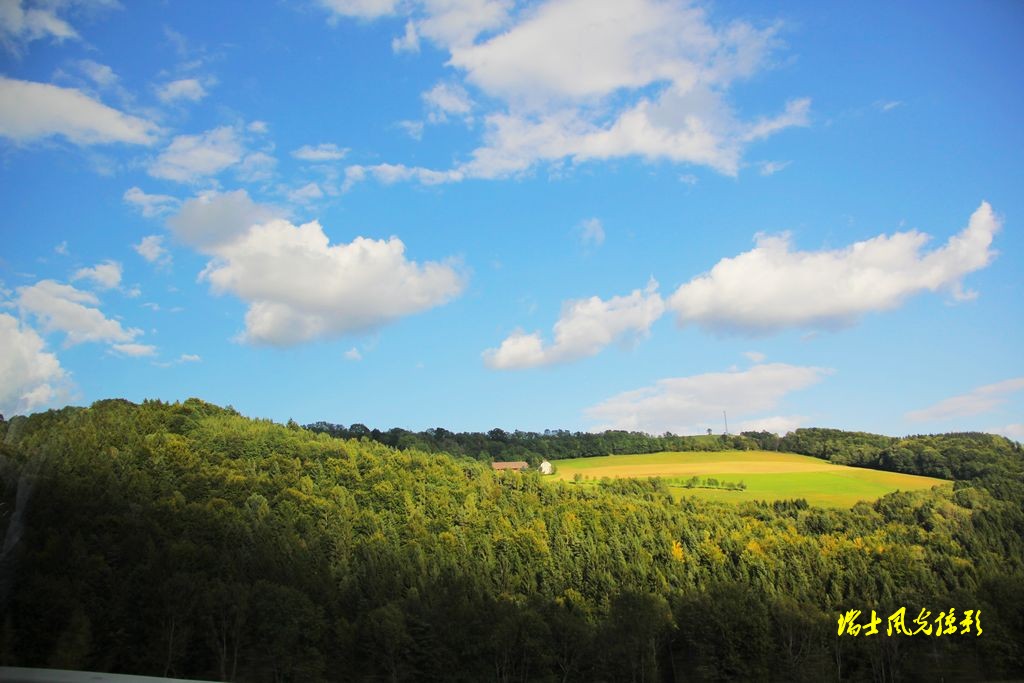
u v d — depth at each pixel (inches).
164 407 5265.8
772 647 3102.9
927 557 3838.6
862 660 3176.7
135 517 3442.4
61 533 2834.6
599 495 5172.2
